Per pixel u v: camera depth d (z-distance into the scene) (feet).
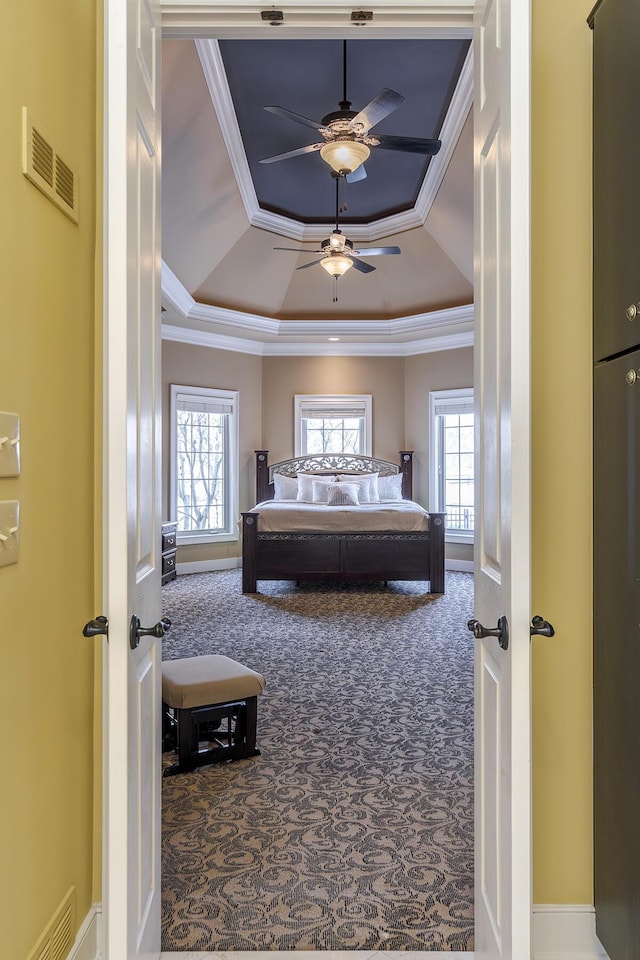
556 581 5.77
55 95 4.75
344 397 29.99
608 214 5.26
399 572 22.45
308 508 23.15
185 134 15.49
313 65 14.07
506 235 4.17
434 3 5.87
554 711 5.73
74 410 5.23
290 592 22.71
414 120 16.65
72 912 5.08
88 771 5.53
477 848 5.43
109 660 4.01
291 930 5.80
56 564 4.83
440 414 28.73
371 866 6.77
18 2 4.10
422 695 12.16
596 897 5.50
